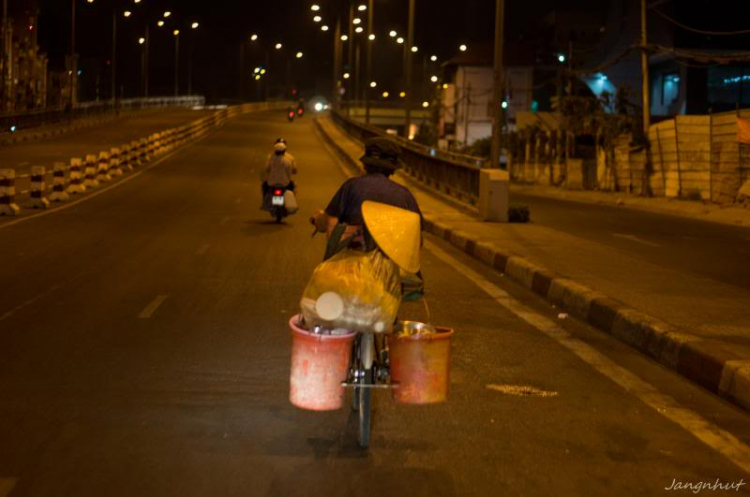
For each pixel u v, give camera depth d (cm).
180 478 501
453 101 9619
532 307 1095
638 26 6253
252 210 2308
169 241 1636
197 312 991
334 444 566
